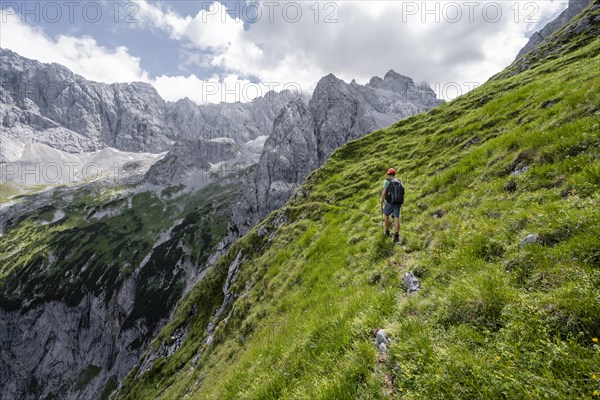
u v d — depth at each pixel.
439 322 6.77
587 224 6.89
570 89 19.34
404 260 12.84
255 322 21.98
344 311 10.02
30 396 172.25
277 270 26.34
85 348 184.25
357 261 16.81
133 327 177.12
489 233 9.66
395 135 44.12
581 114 14.12
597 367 3.99
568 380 4.07
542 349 4.57
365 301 9.93
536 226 8.44
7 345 187.25
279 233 34.41
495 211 11.70
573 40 43.31
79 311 194.12
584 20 44.66
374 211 23.70
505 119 24.11
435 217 15.79
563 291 5.33
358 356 7.10
